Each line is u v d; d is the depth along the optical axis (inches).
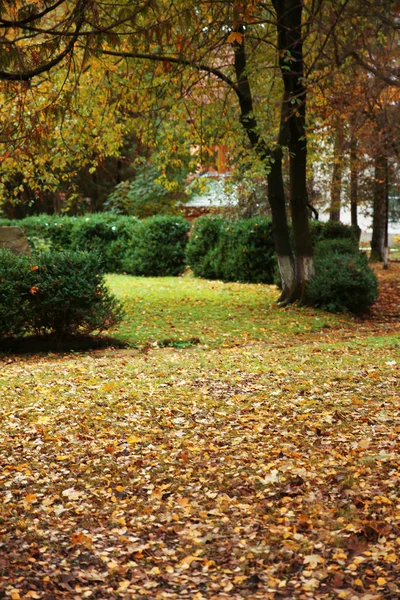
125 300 780.0
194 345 550.3
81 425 297.6
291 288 746.2
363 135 832.9
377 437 266.4
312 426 283.9
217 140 663.8
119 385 378.6
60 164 621.9
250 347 531.2
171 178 1455.5
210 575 169.5
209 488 225.6
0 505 213.0
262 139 669.9
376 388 348.8
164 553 181.9
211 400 336.8
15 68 302.7
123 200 1515.7
